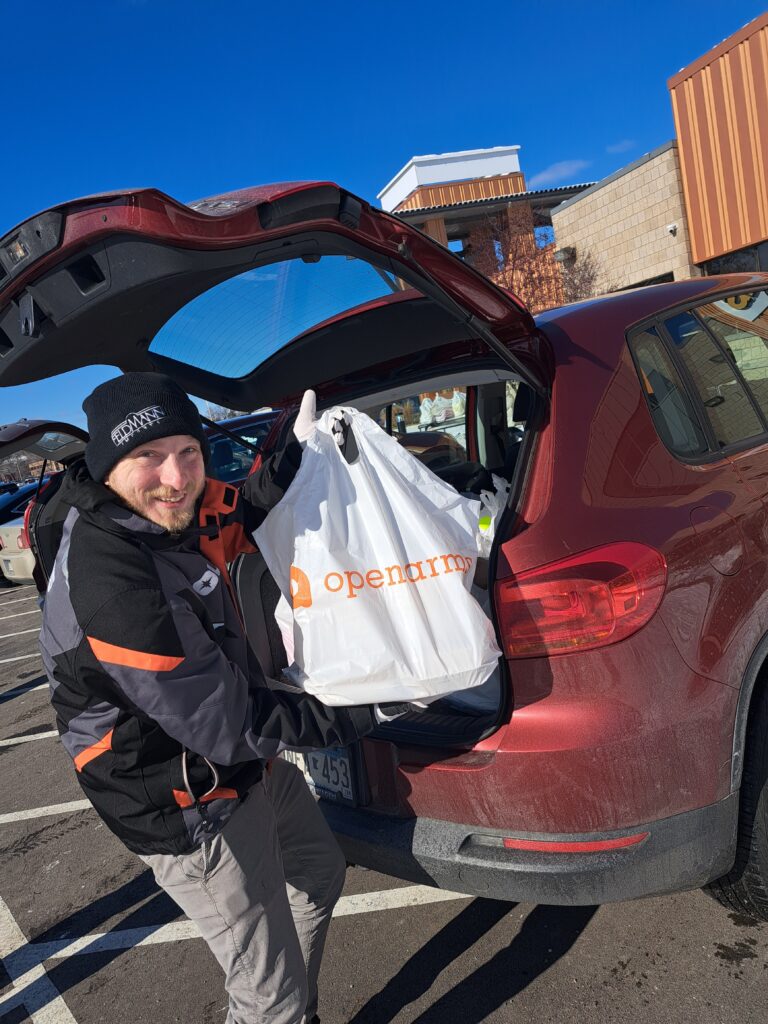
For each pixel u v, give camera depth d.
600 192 15.98
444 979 2.22
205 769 1.44
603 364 2.06
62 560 1.44
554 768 1.74
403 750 1.94
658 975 2.09
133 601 1.32
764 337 2.74
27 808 4.00
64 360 1.76
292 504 1.72
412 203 25.22
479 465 3.11
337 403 2.60
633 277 15.70
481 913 2.48
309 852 1.89
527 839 1.78
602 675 1.74
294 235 1.46
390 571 1.68
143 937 2.74
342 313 2.13
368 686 1.65
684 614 1.83
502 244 21.45
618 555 1.77
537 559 1.76
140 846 1.49
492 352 2.30
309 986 1.94
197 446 1.46
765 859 1.97
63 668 1.40
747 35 12.32
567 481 1.85
